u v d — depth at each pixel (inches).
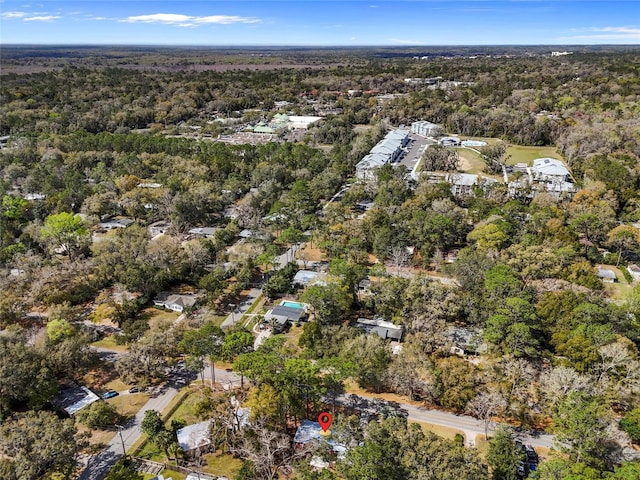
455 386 2883.9
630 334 3307.1
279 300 4256.9
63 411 2893.7
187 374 3319.4
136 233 4872.0
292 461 2536.9
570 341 3085.6
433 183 6446.9
